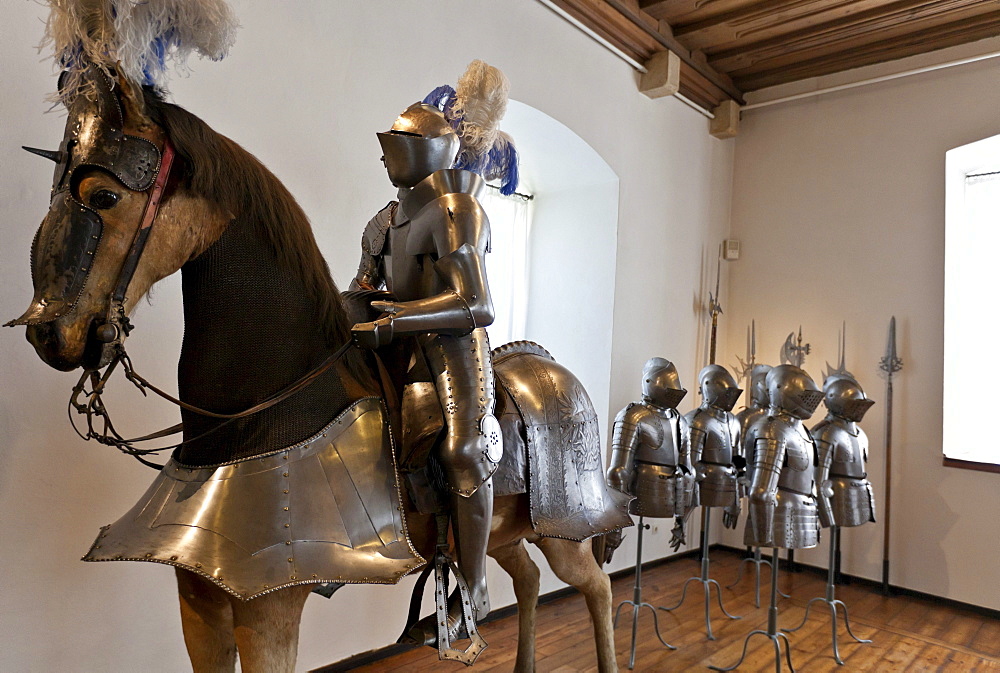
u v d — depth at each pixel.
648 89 4.82
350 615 3.09
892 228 5.02
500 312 4.88
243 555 1.36
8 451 2.17
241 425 1.48
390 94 3.25
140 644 2.48
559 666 3.22
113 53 1.30
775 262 5.55
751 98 5.73
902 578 4.73
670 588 4.51
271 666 1.44
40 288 1.27
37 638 2.23
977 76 4.73
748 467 3.68
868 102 5.19
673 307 5.21
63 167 1.32
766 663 3.36
